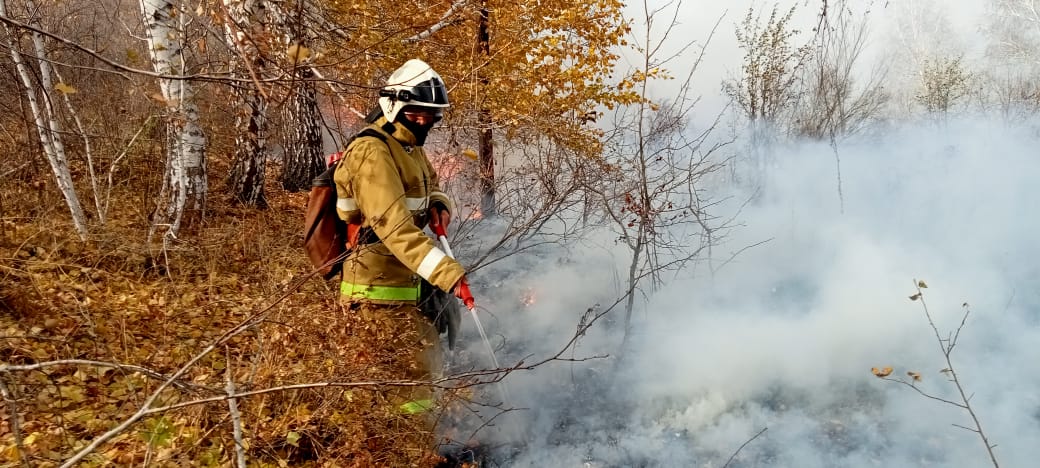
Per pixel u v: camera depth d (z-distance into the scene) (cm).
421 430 283
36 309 376
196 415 273
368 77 554
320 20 571
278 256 537
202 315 425
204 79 235
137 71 225
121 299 425
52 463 250
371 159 268
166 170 559
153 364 345
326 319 300
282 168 948
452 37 723
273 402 283
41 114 499
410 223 263
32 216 519
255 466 259
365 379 263
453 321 315
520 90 696
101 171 655
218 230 590
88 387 310
